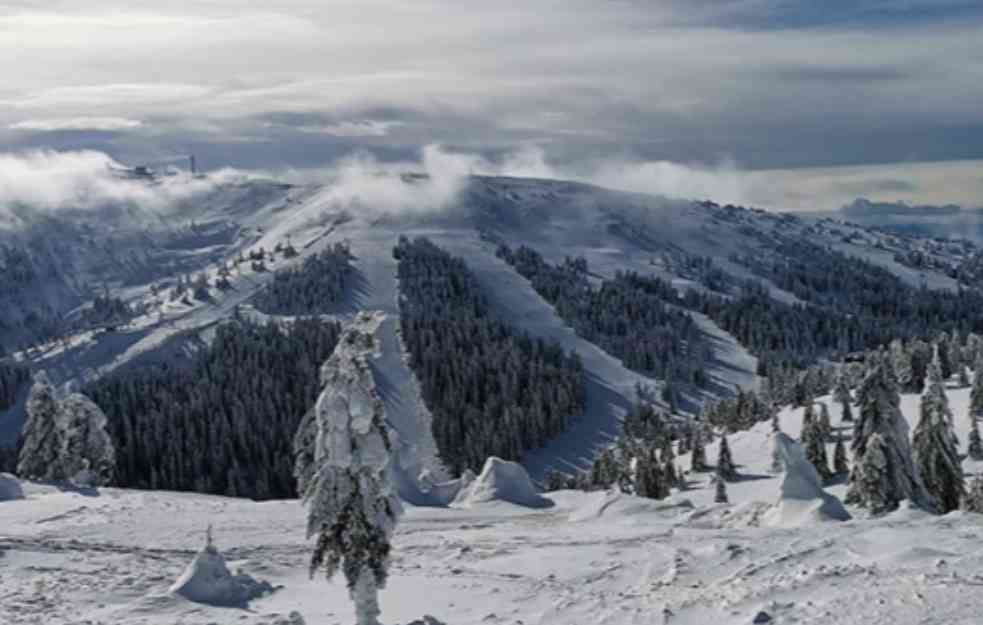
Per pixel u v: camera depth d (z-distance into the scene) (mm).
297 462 24734
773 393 165500
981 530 27797
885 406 47875
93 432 71625
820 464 89562
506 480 54688
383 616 26328
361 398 23594
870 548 25984
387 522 24078
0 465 154750
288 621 25188
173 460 142375
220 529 40594
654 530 38250
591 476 117875
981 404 105312
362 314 24656
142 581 29844
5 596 27828
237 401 156500
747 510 41219
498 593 28172
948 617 17438
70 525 41594
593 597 25688
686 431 164000
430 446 159875
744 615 20547
